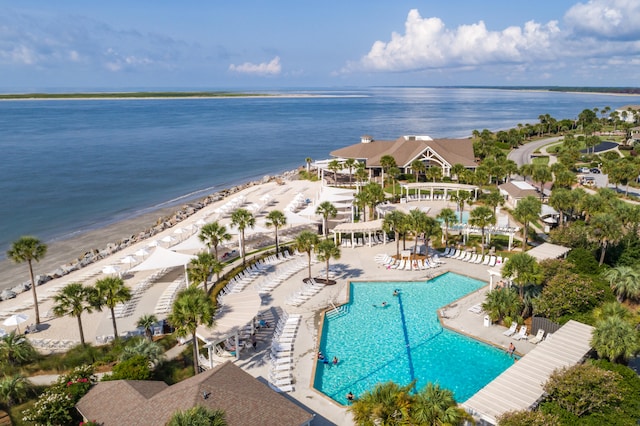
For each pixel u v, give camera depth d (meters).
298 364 34.56
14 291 52.91
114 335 38.66
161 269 57.03
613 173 82.31
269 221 59.16
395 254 59.09
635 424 23.88
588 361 29.44
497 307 39.03
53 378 33.09
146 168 132.75
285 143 187.50
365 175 92.94
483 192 85.75
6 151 158.50
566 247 50.38
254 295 40.34
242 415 23.92
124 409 25.48
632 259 48.31
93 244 71.25
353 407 22.39
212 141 192.38
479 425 25.98
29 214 87.06
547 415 23.19
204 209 88.00
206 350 36.75
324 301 45.50
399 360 35.31
